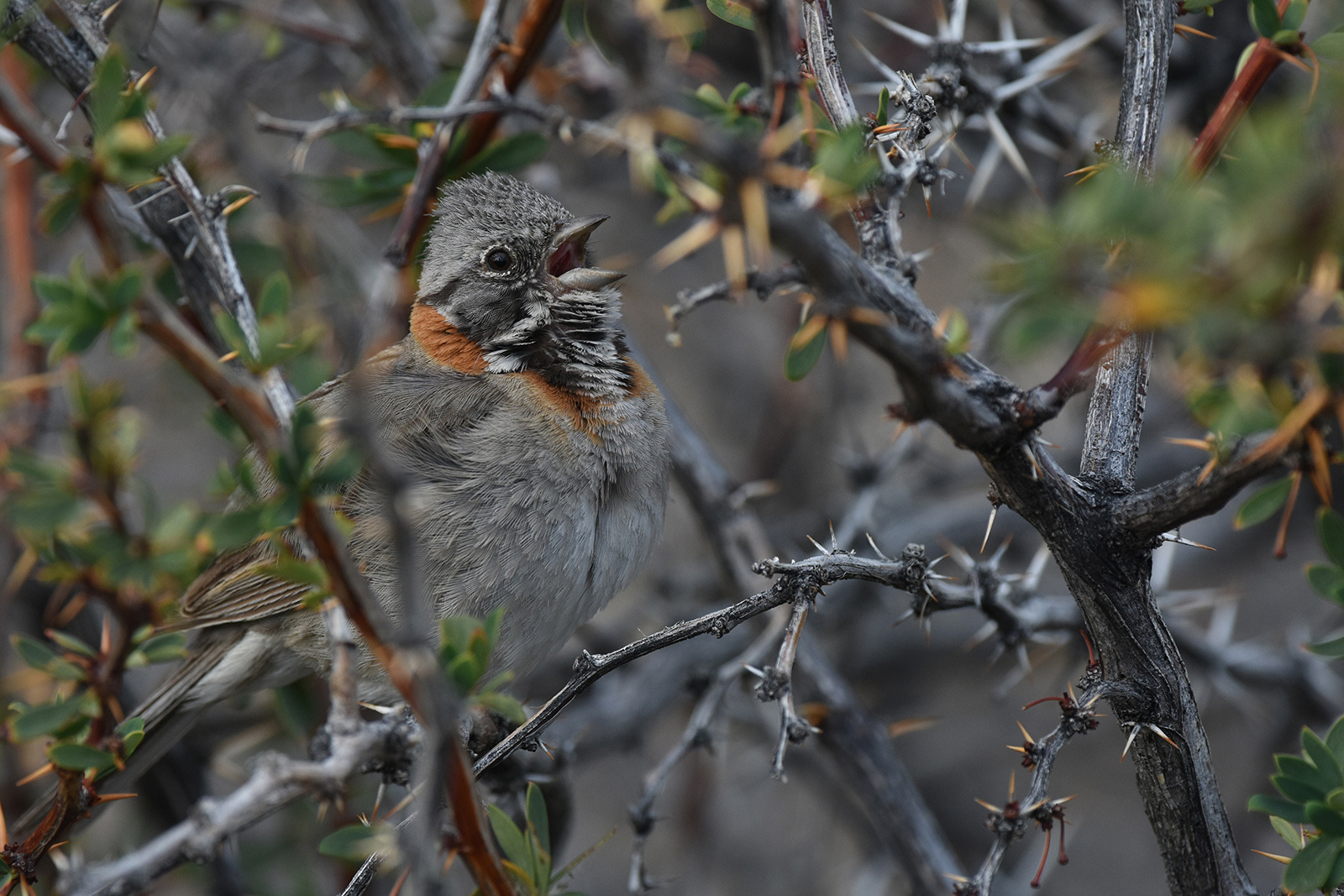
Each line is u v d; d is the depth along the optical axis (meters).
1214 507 5.21
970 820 14.12
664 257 5.15
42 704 7.56
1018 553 13.36
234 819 4.41
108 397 7.69
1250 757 13.03
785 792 14.03
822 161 4.54
